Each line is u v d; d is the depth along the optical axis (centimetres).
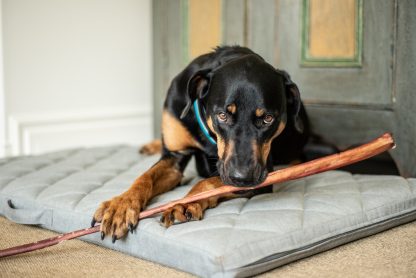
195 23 171
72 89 175
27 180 124
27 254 96
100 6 178
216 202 106
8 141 163
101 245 101
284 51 155
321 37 148
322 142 150
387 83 139
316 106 152
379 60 139
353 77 144
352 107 146
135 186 104
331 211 101
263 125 100
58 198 112
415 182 120
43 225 110
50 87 170
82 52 175
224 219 95
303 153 149
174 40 177
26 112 166
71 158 149
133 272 88
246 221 94
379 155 155
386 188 114
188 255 86
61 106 173
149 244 92
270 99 100
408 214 110
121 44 184
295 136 137
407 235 105
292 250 90
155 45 182
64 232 107
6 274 87
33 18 164
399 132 138
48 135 171
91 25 176
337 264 90
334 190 114
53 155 152
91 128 180
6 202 116
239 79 100
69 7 171
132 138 191
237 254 83
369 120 143
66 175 132
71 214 105
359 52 142
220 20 165
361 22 141
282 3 153
